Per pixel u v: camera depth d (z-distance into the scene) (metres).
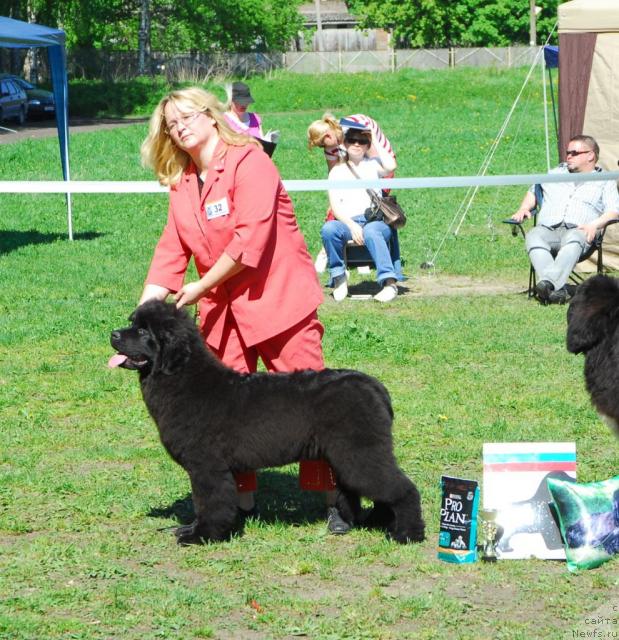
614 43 13.62
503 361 9.68
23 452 7.32
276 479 6.84
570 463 5.45
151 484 6.65
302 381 5.43
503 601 4.81
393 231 12.92
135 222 19.19
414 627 4.54
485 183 11.37
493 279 14.03
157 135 5.78
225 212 5.64
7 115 41.81
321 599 4.82
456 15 69.75
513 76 55.34
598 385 5.89
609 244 14.07
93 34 59.94
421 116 41.78
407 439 7.48
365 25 73.31
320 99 50.06
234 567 5.27
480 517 5.68
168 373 5.36
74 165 27.36
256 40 68.06
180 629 4.53
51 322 11.35
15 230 18.16
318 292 5.94
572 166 12.36
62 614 4.70
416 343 10.37
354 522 5.86
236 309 5.82
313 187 11.23
